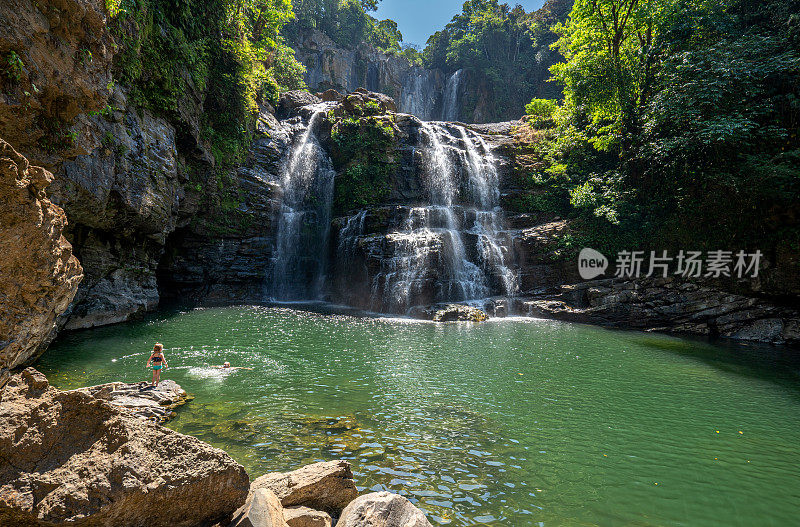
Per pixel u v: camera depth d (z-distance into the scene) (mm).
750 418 9875
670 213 24141
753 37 22234
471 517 5668
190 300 27125
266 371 12328
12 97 6148
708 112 21750
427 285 25703
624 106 27391
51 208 4707
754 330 20391
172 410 9016
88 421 4438
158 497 4234
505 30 65688
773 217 20016
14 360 4535
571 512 5922
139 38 14836
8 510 3643
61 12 6645
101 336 15492
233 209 28266
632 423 9406
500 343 17500
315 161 33781
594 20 28859
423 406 9969
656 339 19688
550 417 9609
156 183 17844
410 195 33094
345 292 28844
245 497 4918
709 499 6414
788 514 6078
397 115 36438
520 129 39344
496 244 29219
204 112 24219
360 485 6297
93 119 12328
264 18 32219
